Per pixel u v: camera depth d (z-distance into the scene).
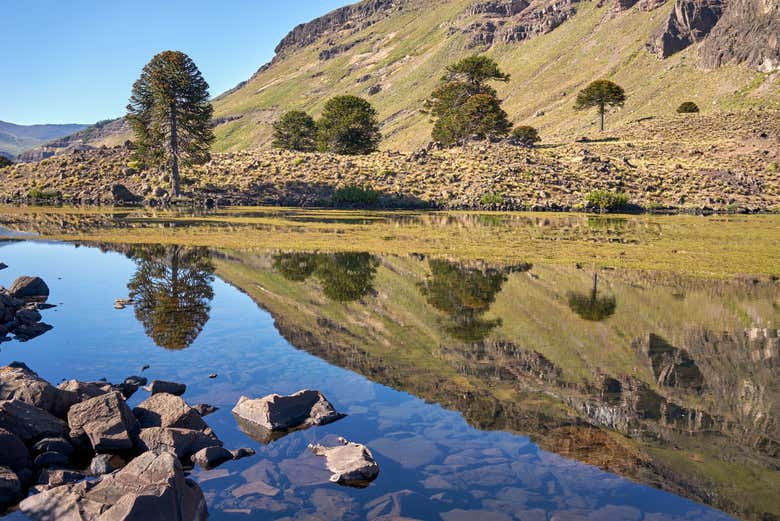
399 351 9.59
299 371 8.58
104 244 23.72
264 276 16.62
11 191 56.44
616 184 55.03
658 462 5.66
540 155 65.69
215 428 6.62
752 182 55.28
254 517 4.71
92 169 61.91
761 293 14.54
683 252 22.31
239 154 68.88
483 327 11.18
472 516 4.67
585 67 172.12
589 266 18.84
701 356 9.32
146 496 4.41
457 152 67.38
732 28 120.00
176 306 12.86
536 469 5.54
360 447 5.83
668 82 128.12
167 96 51.78
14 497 5.05
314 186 56.19
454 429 6.50
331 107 81.12
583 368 8.69
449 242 25.53
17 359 9.12
